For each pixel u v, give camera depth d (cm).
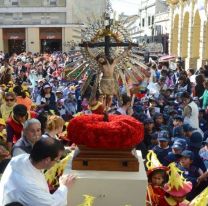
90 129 413
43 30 5225
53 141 384
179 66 2061
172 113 1023
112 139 411
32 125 518
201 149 786
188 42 3450
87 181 404
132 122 430
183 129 891
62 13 5131
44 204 371
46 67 2611
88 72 485
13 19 5216
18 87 1004
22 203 372
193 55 3356
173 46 4038
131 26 486
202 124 1101
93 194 405
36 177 379
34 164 378
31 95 1452
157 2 5097
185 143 729
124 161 419
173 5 3994
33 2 5153
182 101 1129
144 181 402
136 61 490
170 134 934
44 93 1208
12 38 5294
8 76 1573
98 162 420
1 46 5278
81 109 1143
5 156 537
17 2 5175
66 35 5153
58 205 381
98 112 616
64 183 396
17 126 663
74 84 1420
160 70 2091
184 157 678
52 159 378
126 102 828
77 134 418
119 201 406
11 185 375
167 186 448
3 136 730
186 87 1525
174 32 4022
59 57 3247
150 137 862
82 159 421
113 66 475
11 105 903
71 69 489
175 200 446
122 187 404
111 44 473
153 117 1002
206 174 673
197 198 424
